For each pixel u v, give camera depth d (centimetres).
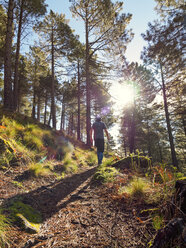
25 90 1889
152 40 910
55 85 1717
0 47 1109
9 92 719
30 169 314
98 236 134
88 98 1130
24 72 1658
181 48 842
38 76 1745
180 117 1405
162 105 1364
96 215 173
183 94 1151
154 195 186
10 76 736
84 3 997
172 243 106
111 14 1002
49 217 173
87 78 1134
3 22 977
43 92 1988
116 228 146
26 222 148
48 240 130
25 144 409
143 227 142
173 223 115
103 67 1165
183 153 1878
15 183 248
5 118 466
